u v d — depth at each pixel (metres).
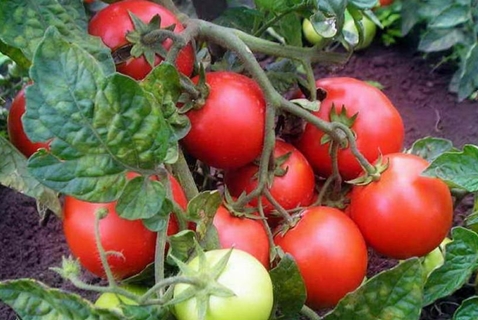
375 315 0.62
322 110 0.71
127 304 0.57
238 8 0.79
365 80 1.22
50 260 0.92
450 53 1.25
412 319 0.62
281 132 0.72
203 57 0.75
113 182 0.58
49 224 0.96
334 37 0.70
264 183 0.66
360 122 0.70
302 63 0.72
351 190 0.72
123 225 0.61
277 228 0.68
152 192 0.59
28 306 0.56
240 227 0.65
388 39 1.27
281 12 0.71
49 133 0.56
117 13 0.65
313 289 0.67
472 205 0.94
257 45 0.71
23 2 0.60
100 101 0.56
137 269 0.63
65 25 0.62
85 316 0.55
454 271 0.68
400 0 1.24
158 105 0.60
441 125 1.12
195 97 0.65
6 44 0.63
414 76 1.23
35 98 0.56
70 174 0.57
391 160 0.69
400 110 1.16
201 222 0.62
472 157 0.67
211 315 0.56
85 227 0.62
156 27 0.65
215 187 0.78
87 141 0.57
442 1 1.14
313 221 0.67
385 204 0.67
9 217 0.97
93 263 0.62
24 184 0.62
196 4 0.84
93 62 0.56
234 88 0.66
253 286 0.57
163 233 0.60
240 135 0.65
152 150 0.58
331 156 0.69
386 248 0.69
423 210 0.67
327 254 0.66
